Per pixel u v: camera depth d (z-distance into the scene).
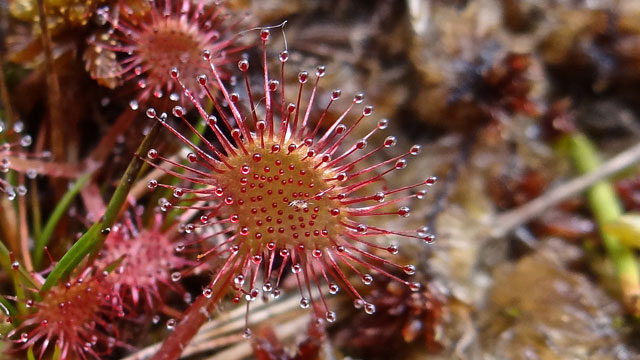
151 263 0.07
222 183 0.06
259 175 0.06
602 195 0.09
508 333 0.08
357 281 0.08
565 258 0.09
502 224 0.09
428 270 0.08
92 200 0.07
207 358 0.07
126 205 0.07
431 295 0.08
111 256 0.07
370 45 0.09
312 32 0.09
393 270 0.08
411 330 0.08
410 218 0.08
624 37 0.10
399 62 0.09
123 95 0.08
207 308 0.06
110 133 0.07
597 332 0.08
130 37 0.07
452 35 0.09
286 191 0.06
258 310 0.08
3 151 0.07
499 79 0.09
